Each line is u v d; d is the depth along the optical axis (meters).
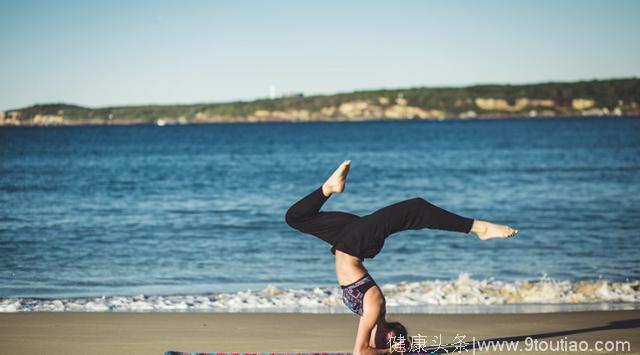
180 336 7.69
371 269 13.89
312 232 5.91
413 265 14.27
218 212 23.69
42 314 9.00
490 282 12.12
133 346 7.18
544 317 8.95
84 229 19.52
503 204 25.98
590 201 25.98
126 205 25.72
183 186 34.47
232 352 6.83
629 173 38.56
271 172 45.38
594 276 13.02
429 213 5.52
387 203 27.62
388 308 9.92
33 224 20.39
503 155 59.00
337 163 54.56
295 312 9.42
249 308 10.00
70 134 129.38
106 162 55.41
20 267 13.92
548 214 22.80
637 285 11.81
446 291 11.20
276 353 6.34
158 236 18.36
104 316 8.89
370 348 5.93
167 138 111.19
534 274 13.27
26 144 89.69
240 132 137.00
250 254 15.66
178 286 12.23
